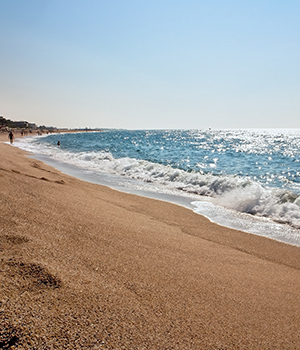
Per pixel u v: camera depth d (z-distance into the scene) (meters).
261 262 4.16
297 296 3.08
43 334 1.80
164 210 7.04
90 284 2.55
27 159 16.78
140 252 3.63
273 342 2.19
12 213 4.05
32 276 2.44
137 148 38.94
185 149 39.00
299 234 5.88
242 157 28.50
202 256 3.96
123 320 2.12
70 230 3.88
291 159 26.77
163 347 1.91
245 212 7.59
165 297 2.60
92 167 16.11
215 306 2.60
